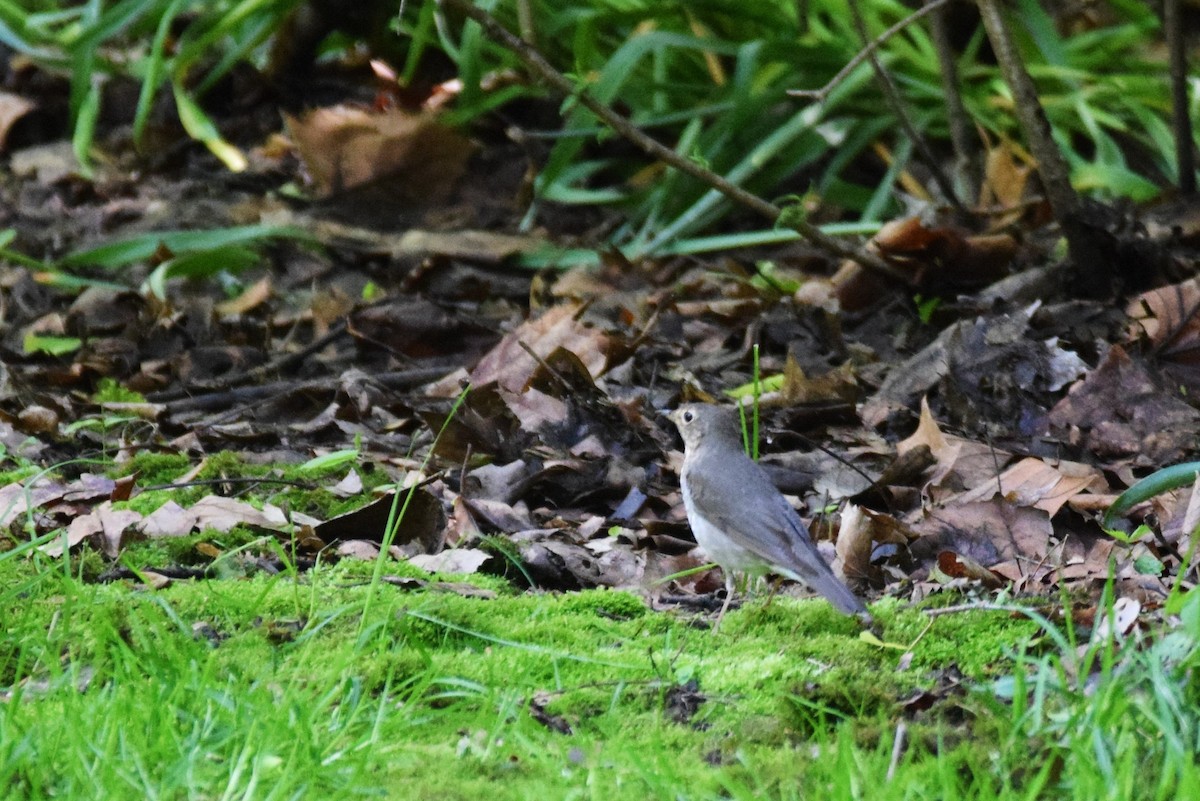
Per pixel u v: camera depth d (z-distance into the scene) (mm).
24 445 11117
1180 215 14320
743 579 9148
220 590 8289
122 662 7281
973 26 17188
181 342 13648
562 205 16312
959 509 9406
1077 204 13039
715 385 12188
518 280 14828
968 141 14711
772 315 13234
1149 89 16391
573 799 6039
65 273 14938
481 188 16594
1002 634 7820
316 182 16188
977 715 6801
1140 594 8273
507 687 7227
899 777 5949
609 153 16891
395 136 15922
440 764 6430
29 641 7422
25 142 17891
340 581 8625
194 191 16469
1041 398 11500
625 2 16844
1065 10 18672
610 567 9336
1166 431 10844
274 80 18078
